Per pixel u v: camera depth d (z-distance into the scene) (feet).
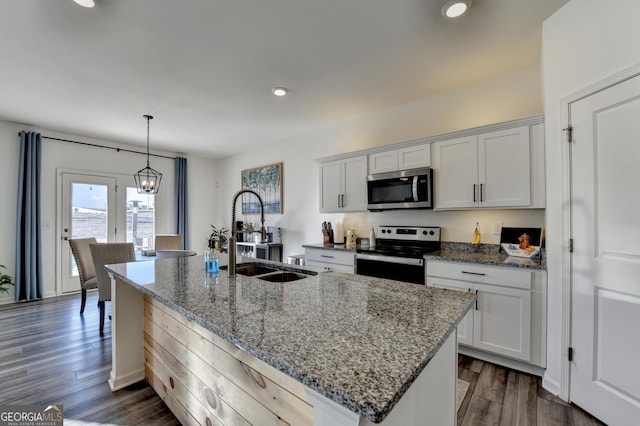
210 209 21.06
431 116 10.61
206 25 6.63
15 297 13.25
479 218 9.52
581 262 5.82
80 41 7.15
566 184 6.08
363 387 2.01
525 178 7.72
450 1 5.97
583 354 5.81
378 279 5.46
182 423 5.37
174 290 4.67
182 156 19.58
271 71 8.75
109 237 16.29
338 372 2.21
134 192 17.38
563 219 6.17
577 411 5.83
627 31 5.00
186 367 5.20
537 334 6.91
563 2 6.04
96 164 15.89
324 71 8.79
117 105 11.19
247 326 3.15
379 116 12.05
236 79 9.21
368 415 1.78
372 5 6.07
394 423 2.32
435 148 9.41
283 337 2.86
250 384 3.80
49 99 10.61
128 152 17.15
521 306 7.08
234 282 5.22
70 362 7.86
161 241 15.33
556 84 6.35
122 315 6.72
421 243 10.63
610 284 5.32
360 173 11.28
